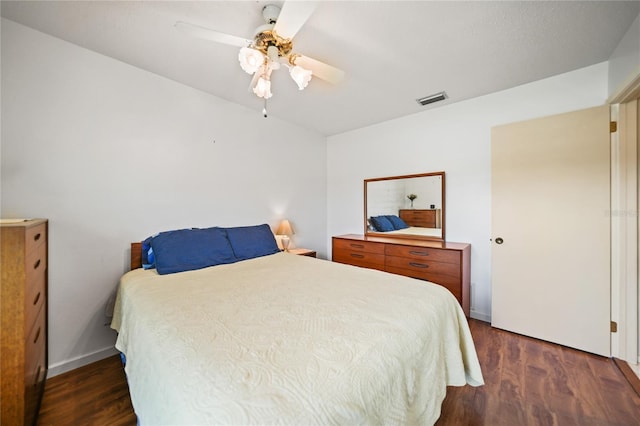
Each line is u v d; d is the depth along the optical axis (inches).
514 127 91.0
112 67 78.3
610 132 75.7
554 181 83.9
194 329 40.5
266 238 106.4
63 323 70.2
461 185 108.7
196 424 24.6
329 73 66.6
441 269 98.7
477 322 101.4
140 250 82.6
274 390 27.2
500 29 64.4
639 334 73.6
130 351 47.9
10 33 63.1
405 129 125.5
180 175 93.7
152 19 62.1
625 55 66.5
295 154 138.1
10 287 43.1
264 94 64.7
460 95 102.1
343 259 130.0
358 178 145.1
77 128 72.4
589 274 78.8
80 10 59.2
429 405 41.9
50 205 68.4
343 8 57.3
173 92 91.5
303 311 47.6
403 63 79.5
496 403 58.0
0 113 62.1
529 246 88.4
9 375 43.0
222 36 54.1
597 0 55.1
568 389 62.2
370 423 28.9
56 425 52.5
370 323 42.7
